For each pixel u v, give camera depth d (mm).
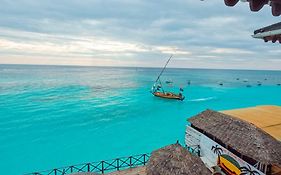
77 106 60156
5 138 35938
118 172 21047
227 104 68375
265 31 5648
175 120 47969
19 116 48938
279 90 108812
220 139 21031
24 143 34031
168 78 179125
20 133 38344
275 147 17938
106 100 70062
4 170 26047
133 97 76125
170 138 36906
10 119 46594
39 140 35344
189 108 60250
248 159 18766
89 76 177500
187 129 27281
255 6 3684
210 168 21969
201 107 62156
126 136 37625
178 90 100000
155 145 33938
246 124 20844
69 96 75938
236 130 20766
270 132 21500
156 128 42219
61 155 30094
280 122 24156
